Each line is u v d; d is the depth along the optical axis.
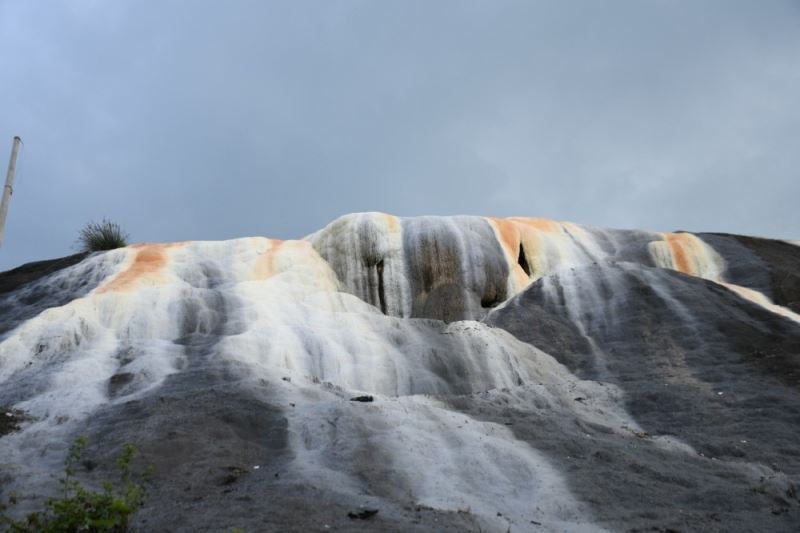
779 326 17.72
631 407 14.19
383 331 16.84
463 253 22.50
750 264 22.98
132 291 17.73
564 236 25.14
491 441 10.95
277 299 18.38
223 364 13.77
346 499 8.25
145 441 9.96
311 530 7.15
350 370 15.09
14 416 11.45
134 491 7.04
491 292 22.31
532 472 10.05
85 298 17.03
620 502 9.23
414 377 15.09
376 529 7.30
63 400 12.30
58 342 15.16
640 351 17.17
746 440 12.22
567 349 17.75
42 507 7.81
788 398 13.87
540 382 15.86
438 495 9.04
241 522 7.32
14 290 20.47
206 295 17.97
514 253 23.70
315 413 11.30
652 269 20.80
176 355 14.53
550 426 12.30
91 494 7.38
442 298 21.56
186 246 22.22
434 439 10.91
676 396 14.29
